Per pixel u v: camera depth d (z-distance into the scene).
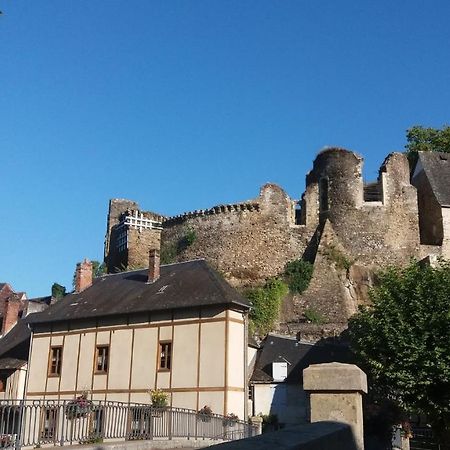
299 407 24.86
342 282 34.09
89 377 23.44
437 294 20.42
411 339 19.72
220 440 16.16
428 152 39.25
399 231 35.38
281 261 36.12
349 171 36.34
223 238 36.91
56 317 25.02
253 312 32.97
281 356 26.98
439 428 19.30
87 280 28.27
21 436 10.30
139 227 41.97
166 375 21.78
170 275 25.50
